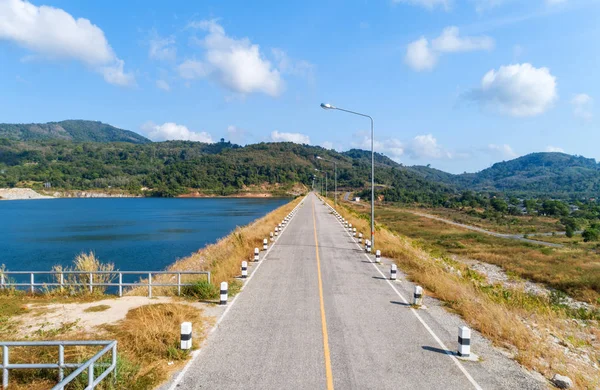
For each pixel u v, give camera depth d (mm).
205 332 10805
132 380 7953
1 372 8617
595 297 25438
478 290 16062
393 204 142750
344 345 9906
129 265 36469
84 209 117312
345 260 22641
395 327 11352
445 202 153625
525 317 14469
